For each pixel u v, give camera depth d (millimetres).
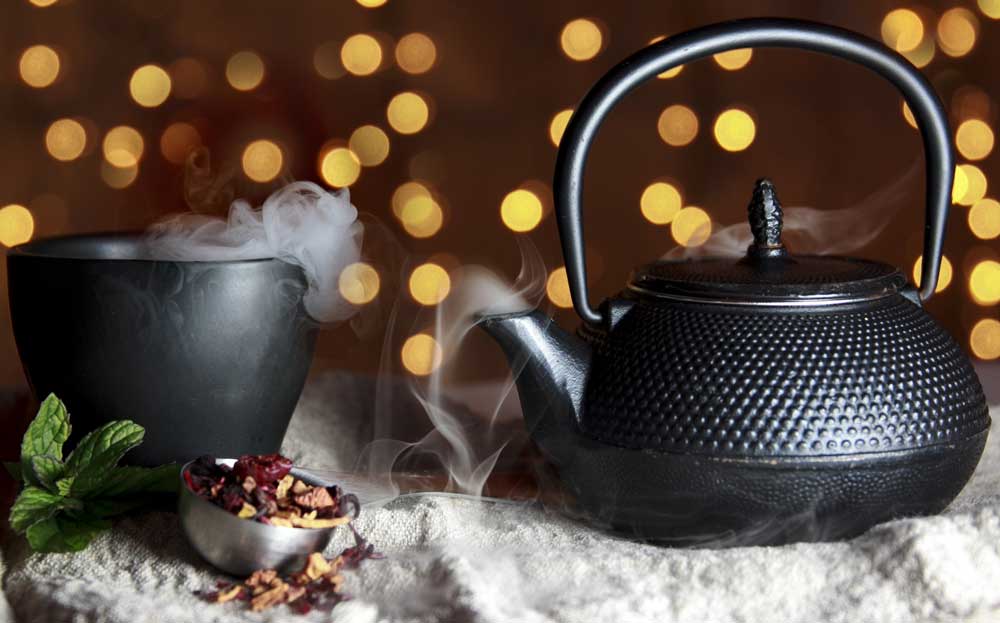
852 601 629
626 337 670
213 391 694
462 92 1661
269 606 632
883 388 648
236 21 1623
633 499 659
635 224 1678
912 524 637
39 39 1598
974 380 677
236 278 687
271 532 639
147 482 679
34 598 646
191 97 1629
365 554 663
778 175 1657
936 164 688
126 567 664
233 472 658
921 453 647
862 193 1646
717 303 662
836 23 1590
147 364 684
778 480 642
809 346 650
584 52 1622
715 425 643
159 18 1612
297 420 787
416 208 1657
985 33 1549
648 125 1658
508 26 1648
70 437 702
